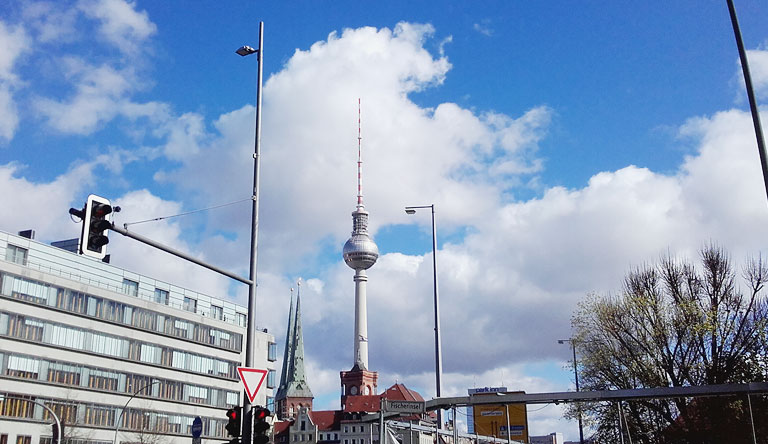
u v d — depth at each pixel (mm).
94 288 86562
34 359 77625
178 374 97000
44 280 80375
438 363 48344
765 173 19516
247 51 27125
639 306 49562
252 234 25500
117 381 87375
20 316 76938
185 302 105938
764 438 45188
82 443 81000
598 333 52469
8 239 81750
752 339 46344
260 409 23078
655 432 49438
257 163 26188
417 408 42812
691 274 49875
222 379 105062
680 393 38219
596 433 52656
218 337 105812
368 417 44281
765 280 47281
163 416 93188
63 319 81750
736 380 46156
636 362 49625
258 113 26672
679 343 48312
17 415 74812
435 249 51312
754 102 20094
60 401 79438
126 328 90000
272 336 121000
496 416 48781
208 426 100812
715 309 47750
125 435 86938
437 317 49281
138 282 98375
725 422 45938
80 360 83000
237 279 24453
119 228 19547
